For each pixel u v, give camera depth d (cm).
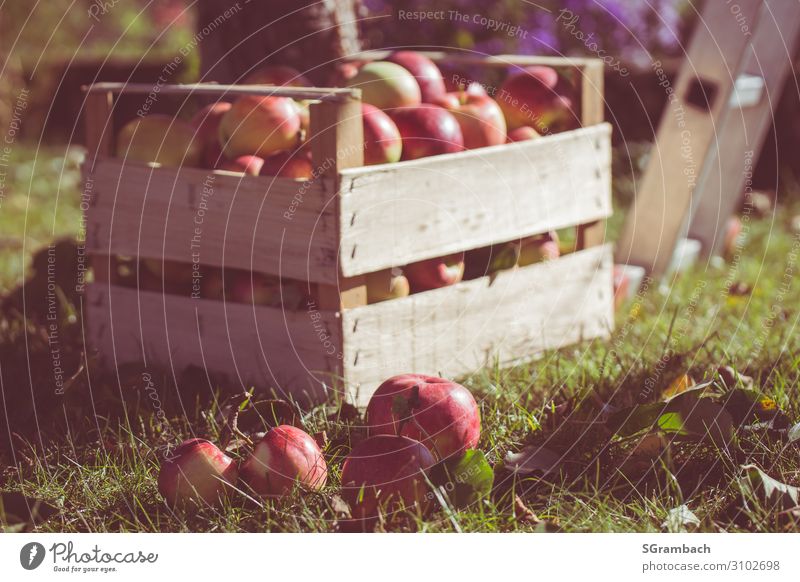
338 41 280
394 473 153
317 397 206
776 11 335
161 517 162
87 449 185
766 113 342
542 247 246
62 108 714
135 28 1012
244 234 212
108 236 235
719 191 352
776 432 176
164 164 227
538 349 244
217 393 209
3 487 174
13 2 654
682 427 171
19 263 369
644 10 531
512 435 186
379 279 212
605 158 260
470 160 221
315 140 198
